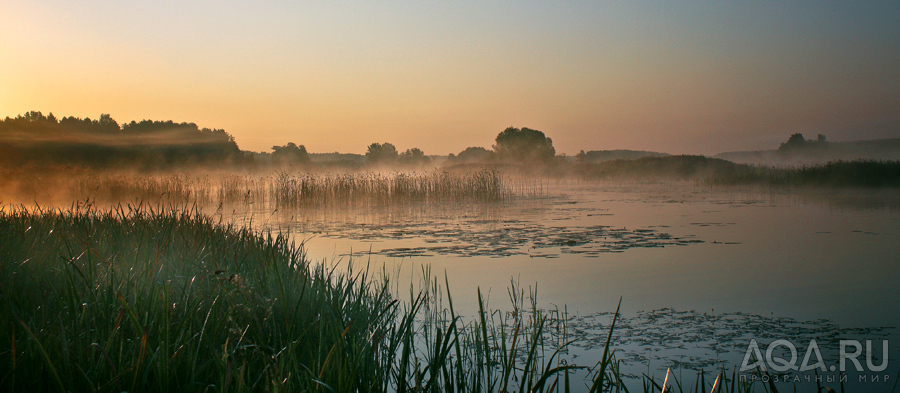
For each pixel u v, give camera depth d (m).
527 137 65.44
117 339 3.26
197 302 3.71
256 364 3.36
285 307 3.95
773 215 15.35
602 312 5.99
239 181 23.75
